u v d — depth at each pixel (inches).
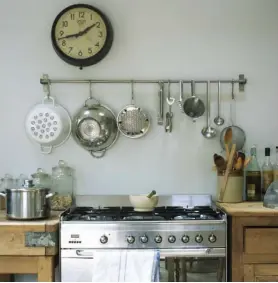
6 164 97.1
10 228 76.5
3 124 97.1
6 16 97.2
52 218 81.6
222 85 97.5
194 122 97.3
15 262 77.0
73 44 94.9
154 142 97.4
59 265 78.7
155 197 87.8
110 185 97.2
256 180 93.6
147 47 97.6
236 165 90.2
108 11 97.5
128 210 90.4
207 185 97.3
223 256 77.0
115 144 97.2
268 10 97.9
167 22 97.7
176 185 97.3
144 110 97.3
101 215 84.2
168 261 76.3
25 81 97.4
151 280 70.6
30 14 97.3
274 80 98.0
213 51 97.7
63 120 94.3
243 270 78.1
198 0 97.6
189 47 97.7
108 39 94.4
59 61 97.5
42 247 76.3
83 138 95.0
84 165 97.3
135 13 97.6
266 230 78.2
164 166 97.4
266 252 78.2
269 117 98.1
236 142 96.3
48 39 97.5
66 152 97.2
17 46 97.3
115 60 97.6
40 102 97.3
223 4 97.6
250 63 98.0
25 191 78.7
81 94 97.6
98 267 71.8
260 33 98.0
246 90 97.8
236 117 97.9
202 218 79.7
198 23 97.7
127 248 76.4
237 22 98.0
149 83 97.3
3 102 97.2
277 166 95.6
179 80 96.9
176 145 97.4
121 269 71.6
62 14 94.9
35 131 93.2
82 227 76.5
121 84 97.5
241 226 78.5
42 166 97.1
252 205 86.4
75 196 95.3
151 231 76.5
